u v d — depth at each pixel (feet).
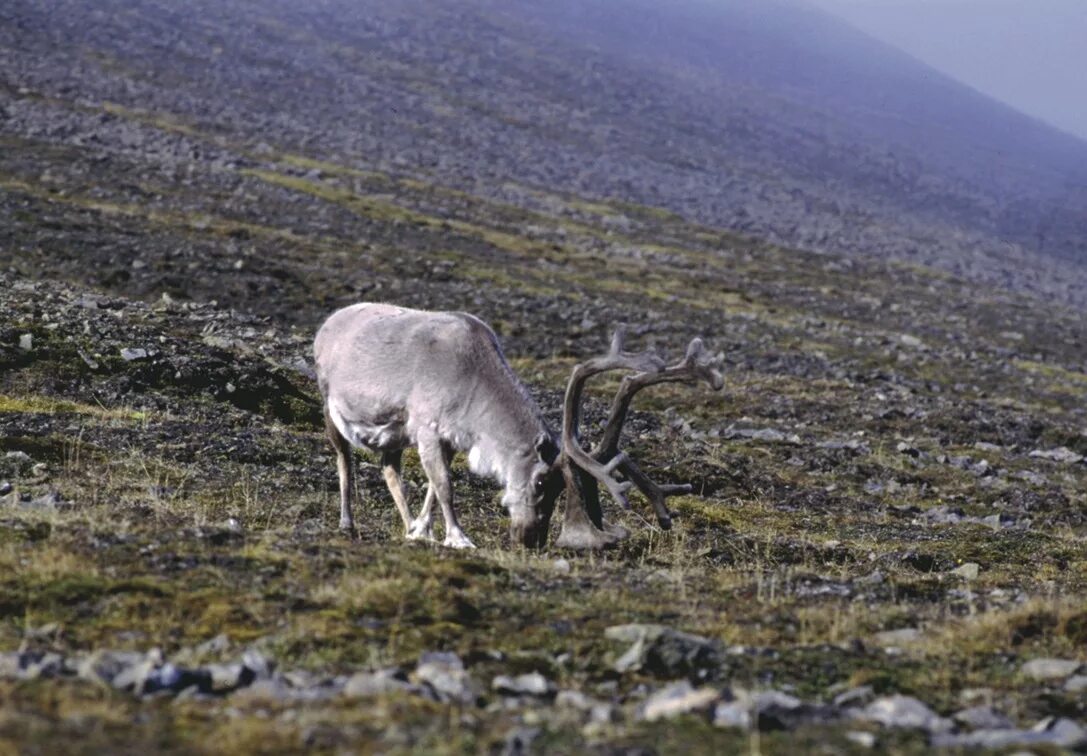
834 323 271.28
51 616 47.01
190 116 452.35
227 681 40.75
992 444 152.56
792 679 45.91
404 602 50.44
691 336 210.79
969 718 41.27
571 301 233.55
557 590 57.31
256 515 72.28
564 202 456.04
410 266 252.42
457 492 88.43
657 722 38.37
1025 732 38.83
